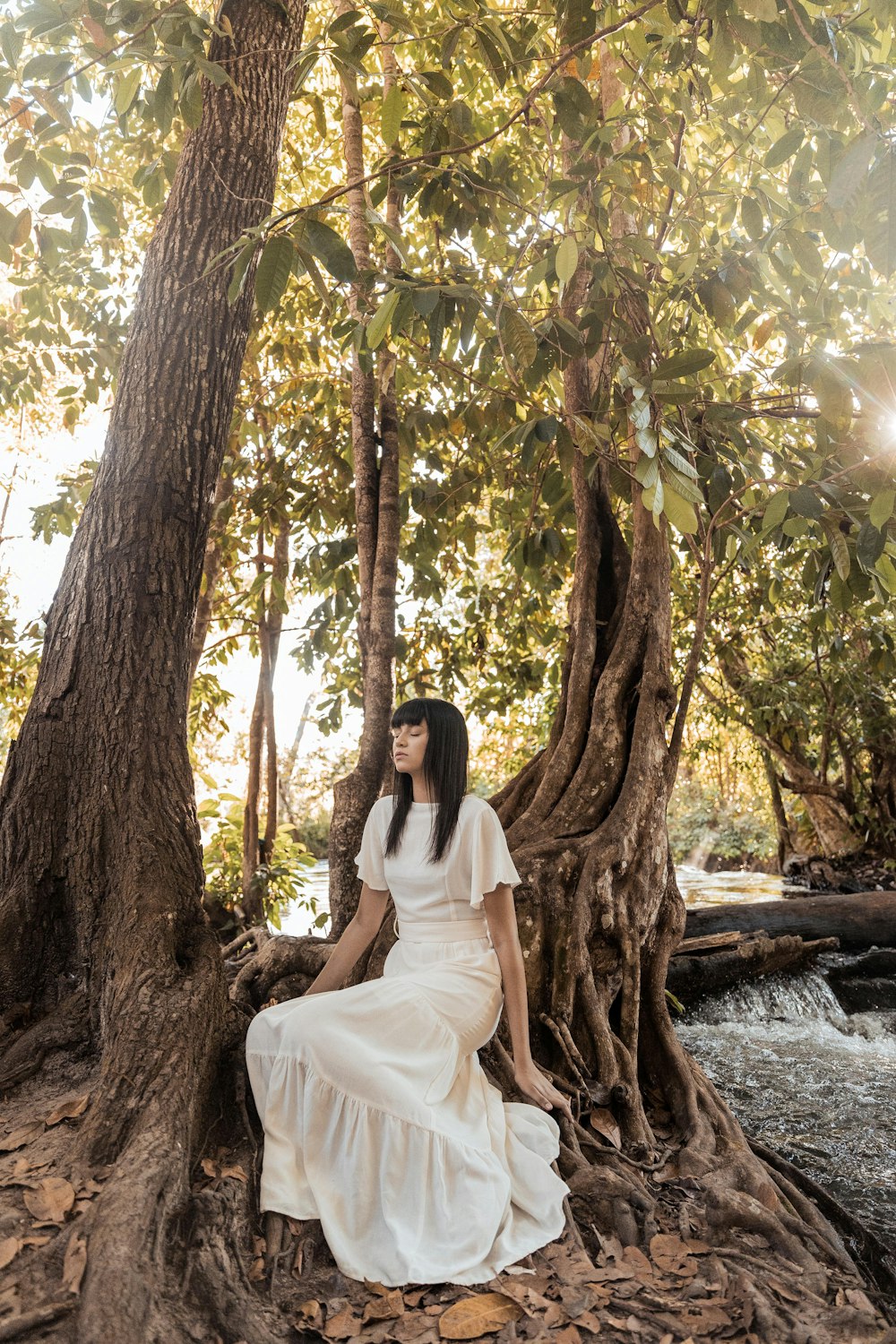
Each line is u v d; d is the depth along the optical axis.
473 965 2.55
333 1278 2.00
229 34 2.97
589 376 4.52
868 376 2.22
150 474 3.06
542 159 4.95
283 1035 2.31
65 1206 1.90
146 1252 1.77
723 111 3.42
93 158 3.61
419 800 2.67
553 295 4.25
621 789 3.81
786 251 3.22
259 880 6.04
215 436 3.21
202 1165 2.21
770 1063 4.62
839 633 6.79
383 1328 1.82
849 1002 5.91
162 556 3.03
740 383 4.76
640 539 4.29
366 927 2.76
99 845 2.80
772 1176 2.71
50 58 2.70
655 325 3.72
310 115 6.46
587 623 4.32
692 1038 5.09
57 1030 2.60
